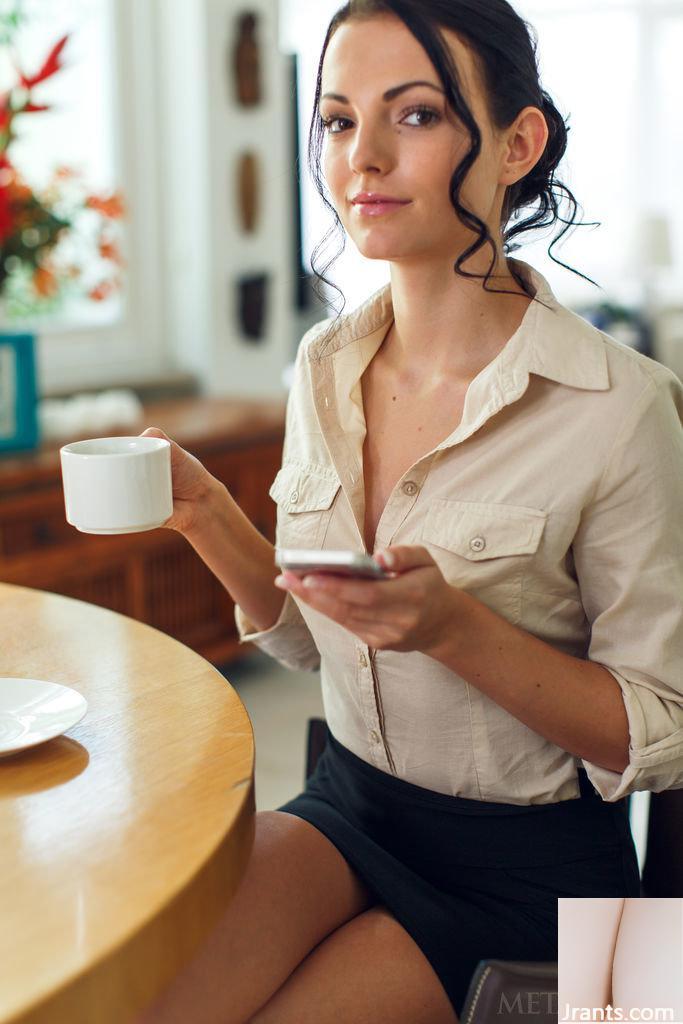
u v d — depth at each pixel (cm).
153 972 71
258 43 371
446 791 120
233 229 376
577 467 111
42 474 254
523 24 113
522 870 118
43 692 101
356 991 105
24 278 328
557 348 113
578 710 108
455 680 115
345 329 130
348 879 115
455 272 116
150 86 361
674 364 689
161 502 108
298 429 133
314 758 147
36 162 332
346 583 89
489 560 113
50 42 331
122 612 282
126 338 367
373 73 107
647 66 757
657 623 111
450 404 121
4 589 141
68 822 82
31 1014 62
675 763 110
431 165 108
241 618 145
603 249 775
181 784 88
